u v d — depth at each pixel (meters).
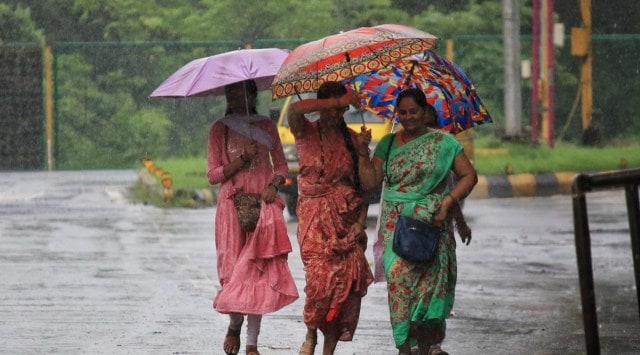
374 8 94.56
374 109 21.86
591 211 47.84
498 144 69.56
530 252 36.31
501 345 22.95
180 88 21.00
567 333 24.17
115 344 22.95
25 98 83.06
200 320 25.56
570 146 75.69
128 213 49.25
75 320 25.45
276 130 21.34
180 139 87.44
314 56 18.66
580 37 77.50
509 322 25.33
